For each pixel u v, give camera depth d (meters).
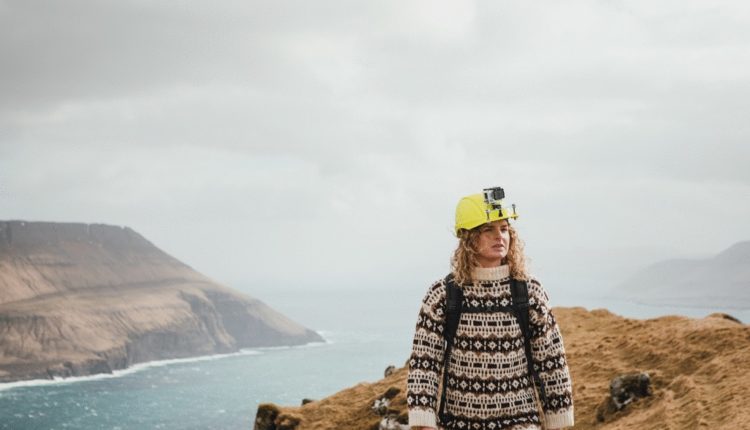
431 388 4.54
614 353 14.27
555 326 4.64
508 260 4.62
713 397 9.91
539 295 4.59
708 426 8.89
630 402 11.48
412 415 4.52
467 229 4.51
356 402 16.33
